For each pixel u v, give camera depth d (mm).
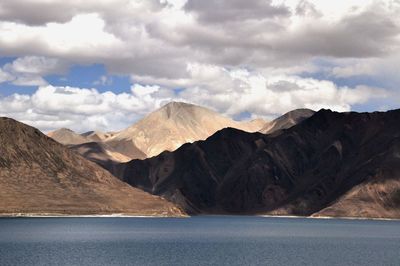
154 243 154625
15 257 115625
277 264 110500
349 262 114500
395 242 168125
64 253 123688
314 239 178875
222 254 127000
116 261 111750
